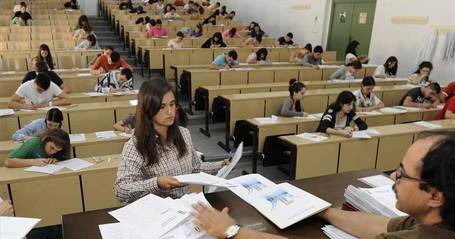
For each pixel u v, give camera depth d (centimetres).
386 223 97
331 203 124
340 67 587
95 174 236
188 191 148
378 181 141
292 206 115
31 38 712
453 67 555
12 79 438
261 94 432
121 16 955
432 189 67
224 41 796
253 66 595
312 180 142
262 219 110
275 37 1048
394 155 327
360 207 116
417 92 442
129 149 138
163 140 142
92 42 640
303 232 104
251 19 1162
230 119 401
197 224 100
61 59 561
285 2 981
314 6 872
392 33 669
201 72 510
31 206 224
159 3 1103
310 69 588
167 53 632
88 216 112
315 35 880
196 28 858
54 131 245
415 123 363
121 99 412
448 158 65
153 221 105
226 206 117
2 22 848
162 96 133
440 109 422
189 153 151
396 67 598
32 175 221
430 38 584
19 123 327
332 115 331
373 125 390
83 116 343
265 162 348
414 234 70
